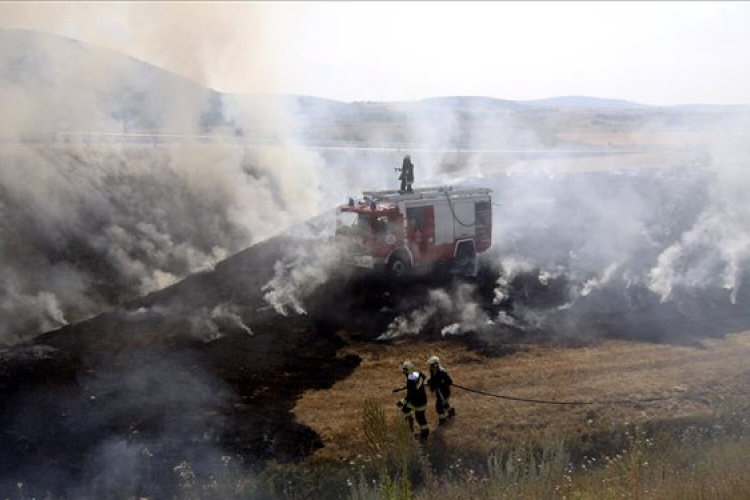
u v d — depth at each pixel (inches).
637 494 280.5
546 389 480.1
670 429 418.6
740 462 325.4
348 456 398.0
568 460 381.4
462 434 420.5
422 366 527.5
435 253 717.3
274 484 364.8
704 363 519.5
